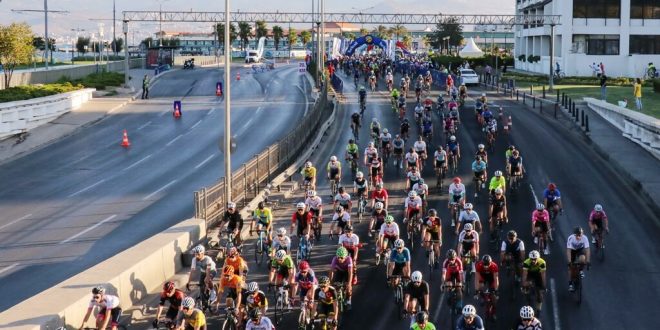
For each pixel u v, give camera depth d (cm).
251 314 1558
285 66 14400
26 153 4578
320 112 5378
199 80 9875
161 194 3462
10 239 2705
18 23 7088
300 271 1778
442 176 3416
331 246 2581
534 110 6066
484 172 3272
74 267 2356
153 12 9525
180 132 5397
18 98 5619
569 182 3616
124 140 4819
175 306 1650
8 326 1506
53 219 3005
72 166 4175
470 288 2106
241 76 10794
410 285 1753
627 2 10181
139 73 11025
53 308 1620
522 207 3150
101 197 3412
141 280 2023
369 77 8106
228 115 2777
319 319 1698
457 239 2653
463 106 6159
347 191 3475
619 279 2261
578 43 10281
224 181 2800
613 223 2912
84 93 6669
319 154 4425
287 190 3412
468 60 12506
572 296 2105
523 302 2042
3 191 3547
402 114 5403
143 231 2800
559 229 2820
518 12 13538
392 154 4159
